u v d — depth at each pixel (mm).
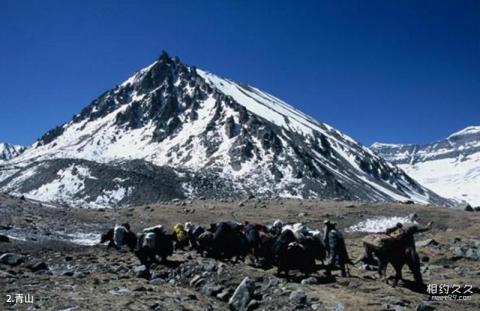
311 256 18359
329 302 14539
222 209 43500
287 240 18188
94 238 27531
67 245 23984
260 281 16312
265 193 117000
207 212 41469
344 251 18562
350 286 16875
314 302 14562
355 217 39875
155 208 43188
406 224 17609
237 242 20109
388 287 16625
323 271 19469
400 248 17281
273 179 128125
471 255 23141
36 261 18781
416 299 15406
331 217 39969
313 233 19281
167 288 15945
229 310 14680
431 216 39031
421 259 22828
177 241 23906
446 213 40312
